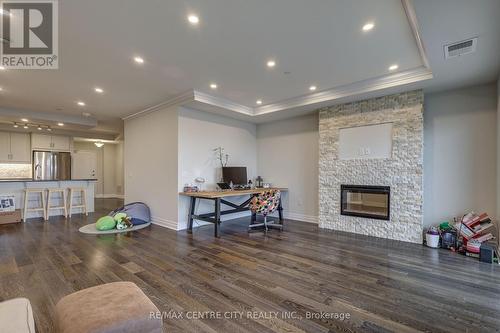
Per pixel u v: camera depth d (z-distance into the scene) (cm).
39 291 242
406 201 414
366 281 265
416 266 306
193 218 484
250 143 659
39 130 749
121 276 275
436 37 248
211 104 483
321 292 242
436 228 396
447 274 283
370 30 259
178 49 298
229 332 182
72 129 757
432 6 202
